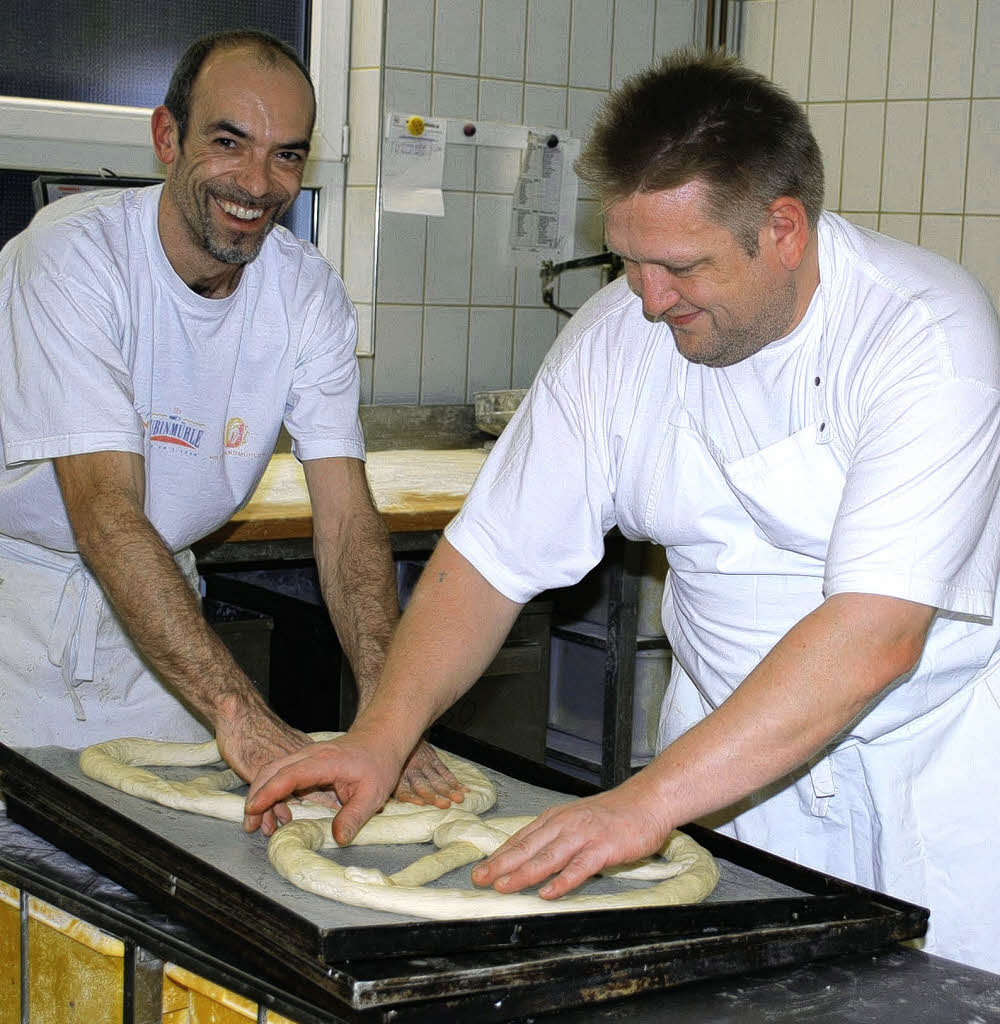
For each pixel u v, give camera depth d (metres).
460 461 3.02
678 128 1.08
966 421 1.15
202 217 1.52
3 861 1.14
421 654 1.35
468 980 0.88
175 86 1.54
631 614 2.85
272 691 2.55
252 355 1.70
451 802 1.34
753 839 1.53
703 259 1.11
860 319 1.25
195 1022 0.99
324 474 1.73
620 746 2.90
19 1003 1.13
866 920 1.06
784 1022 0.94
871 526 1.14
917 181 3.19
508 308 3.31
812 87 3.32
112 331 1.54
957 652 1.41
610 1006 0.95
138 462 1.48
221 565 2.49
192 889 1.02
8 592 1.74
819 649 1.10
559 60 3.26
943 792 1.44
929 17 3.12
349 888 1.06
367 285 3.12
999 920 1.45
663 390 1.40
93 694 1.78
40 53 2.77
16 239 1.62
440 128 3.12
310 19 3.02
